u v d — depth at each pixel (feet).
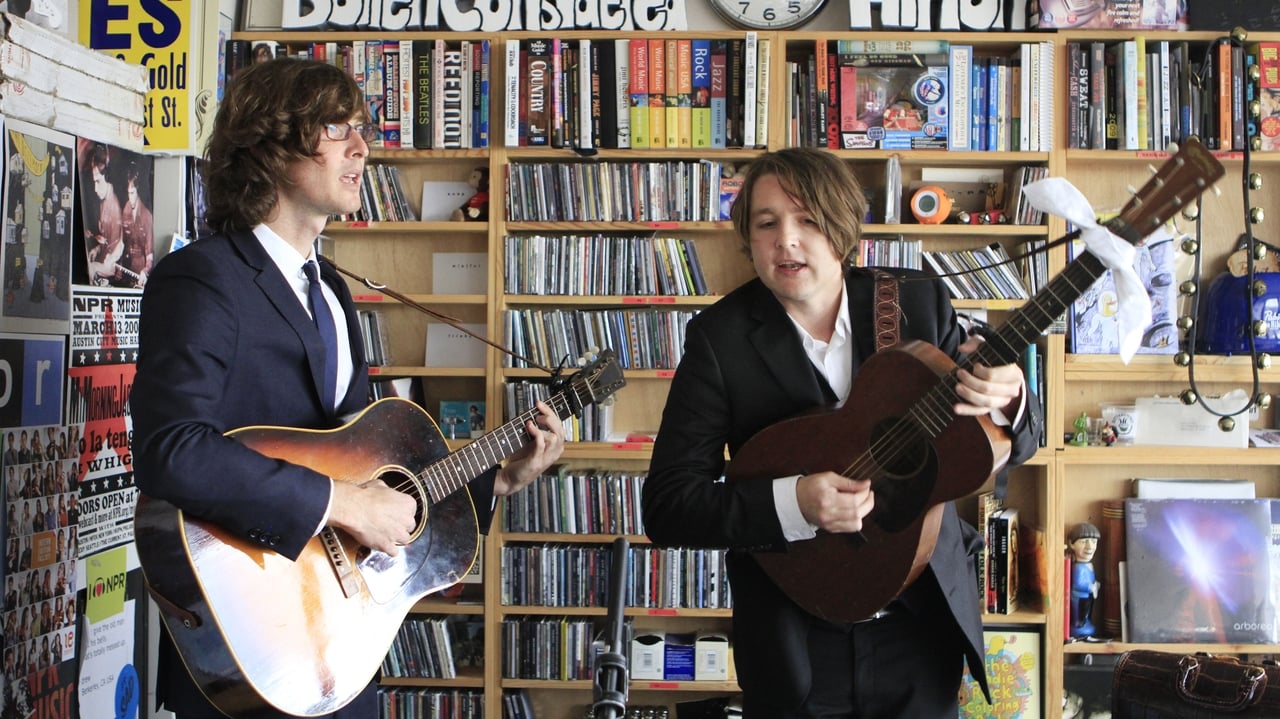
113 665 7.75
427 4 10.61
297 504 4.67
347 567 5.15
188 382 4.52
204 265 4.75
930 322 5.33
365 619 5.19
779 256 4.95
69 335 7.18
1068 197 4.39
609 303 10.52
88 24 8.87
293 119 4.91
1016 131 10.34
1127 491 11.15
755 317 5.39
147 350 4.62
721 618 11.18
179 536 4.61
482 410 11.14
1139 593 10.58
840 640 5.20
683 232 11.09
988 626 10.65
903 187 11.03
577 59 10.36
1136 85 10.18
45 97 6.86
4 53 6.40
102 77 7.58
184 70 8.86
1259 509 10.66
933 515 4.87
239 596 4.73
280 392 5.01
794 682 5.12
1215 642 10.46
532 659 10.49
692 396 5.39
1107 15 10.23
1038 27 10.28
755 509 4.96
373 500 4.96
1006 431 4.92
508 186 10.54
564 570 10.51
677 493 5.22
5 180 6.41
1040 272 10.45
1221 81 10.16
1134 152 10.23
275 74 5.00
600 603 10.47
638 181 10.48
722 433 5.46
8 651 6.53
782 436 5.15
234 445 4.58
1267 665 7.31
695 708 10.66
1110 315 10.51
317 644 4.94
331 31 10.68
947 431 4.81
